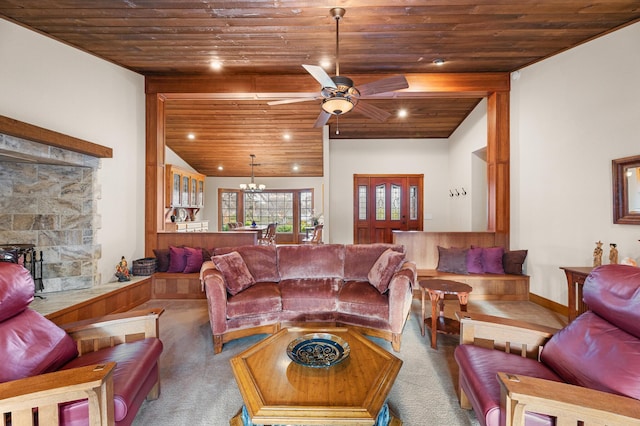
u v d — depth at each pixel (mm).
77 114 3424
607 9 2797
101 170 3691
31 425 1151
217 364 2402
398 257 2916
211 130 6340
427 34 3217
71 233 3424
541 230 3826
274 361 1693
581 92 3369
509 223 4277
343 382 1491
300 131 6430
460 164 6102
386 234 6863
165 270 4223
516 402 1151
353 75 4215
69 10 2766
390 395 1996
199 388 2076
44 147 2939
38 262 3244
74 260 3428
